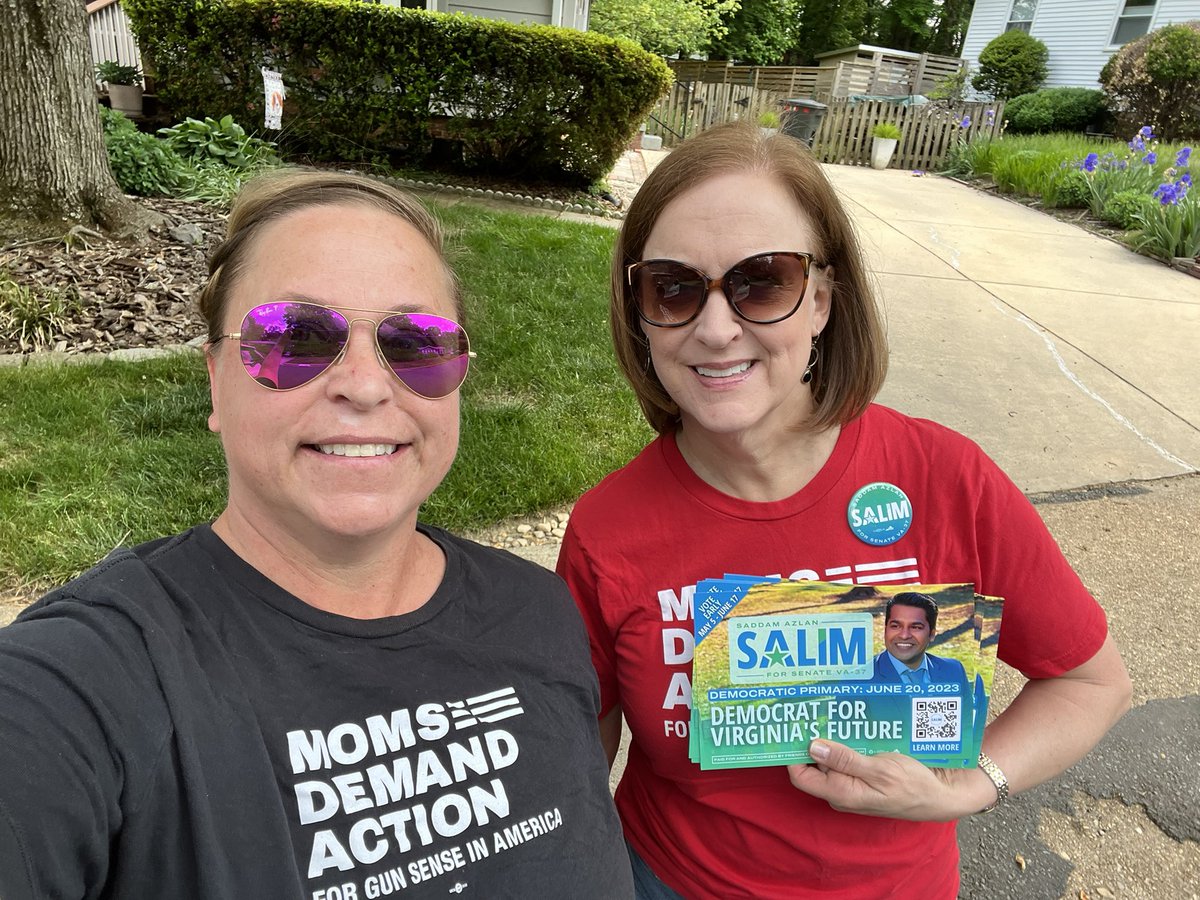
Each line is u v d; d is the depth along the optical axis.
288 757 0.99
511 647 1.21
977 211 10.20
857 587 1.22
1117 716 1.35
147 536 2.79
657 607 1.33
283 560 1.14
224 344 1.11
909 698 1.25
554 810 1.14
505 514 3.19
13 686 0.85
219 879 0.89
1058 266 7.70
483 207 7.87
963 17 40.34
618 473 1.44
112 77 9.01
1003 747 1.31
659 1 20.92
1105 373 5.21
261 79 8.47
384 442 1.10
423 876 1.01
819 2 37.28
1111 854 2.09
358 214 1.16
